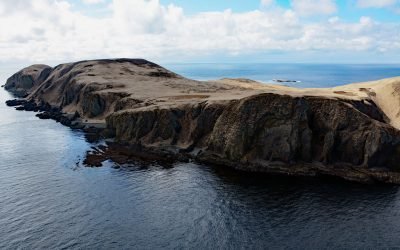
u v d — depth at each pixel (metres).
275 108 91.00
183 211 66.75
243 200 71.12
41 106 191.12
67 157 100.06
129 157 99.12
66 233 58.94
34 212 66.06
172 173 86.50
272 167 86.44
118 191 76.00
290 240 57.16
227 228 60.66
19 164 93.81
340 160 88.19
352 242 56.56
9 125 144.62
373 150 84.19
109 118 121.88
